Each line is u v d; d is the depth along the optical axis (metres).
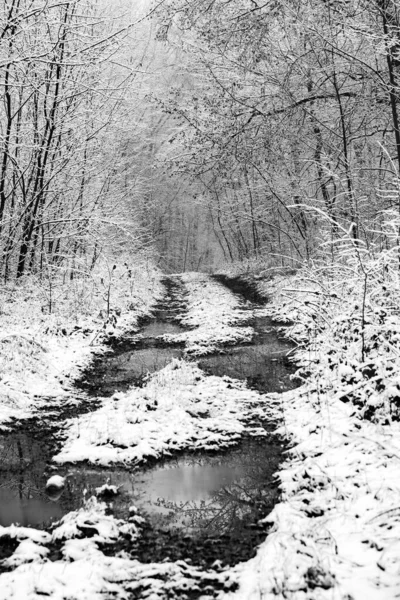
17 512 5.19
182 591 3.81
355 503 4.76
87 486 5.77
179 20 13.54
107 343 13.25
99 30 17.66
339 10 12.41
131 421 7.50
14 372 9.45
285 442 6.84
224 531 4.73
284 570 3.71
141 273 26.80
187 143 15.13
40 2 14.20
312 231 20.81
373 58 14.08
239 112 14.95
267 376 9.95
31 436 7.21
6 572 4.02
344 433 6.28
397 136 12.18
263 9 13.44
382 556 3.84
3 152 15.25
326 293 9.97
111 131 19.48
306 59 15.11
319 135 16.64
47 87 16.31
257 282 25.28
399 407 6.32
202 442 6.89
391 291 8.19
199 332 14.60
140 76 20.09
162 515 5.07
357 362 7.81
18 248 17.78
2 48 13.37
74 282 18.06
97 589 3.78
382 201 14.62
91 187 20.34
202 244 51.88
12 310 14.26
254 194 27.66
